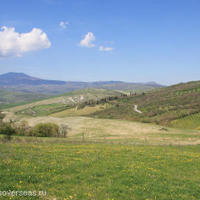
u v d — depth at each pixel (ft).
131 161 67.10
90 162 61.67
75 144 104.58
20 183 41.78
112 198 39.42
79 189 42.14
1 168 48.65
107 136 190.08
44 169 51.39
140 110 543.39
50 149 80.69
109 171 54.39
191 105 474.90
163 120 405.59
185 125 365.20
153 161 70.08
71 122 275.18
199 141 151.43
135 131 223.51
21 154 64.95
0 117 242.58
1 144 85.20
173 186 48.16
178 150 99.76
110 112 574.97
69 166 55.83
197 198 43.70
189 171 62.18
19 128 180.45
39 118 294.87
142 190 44.32
